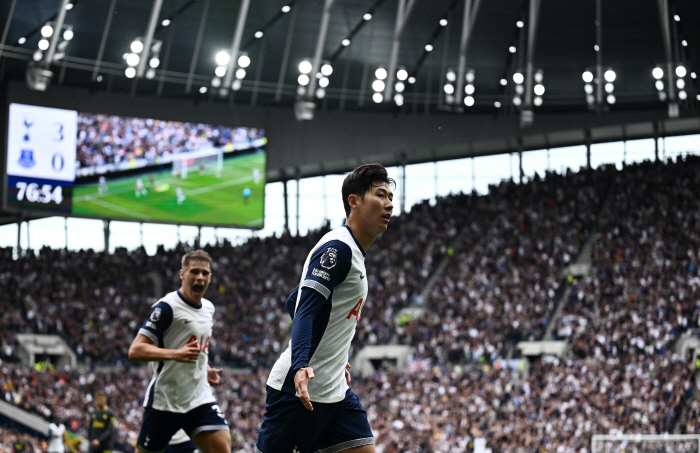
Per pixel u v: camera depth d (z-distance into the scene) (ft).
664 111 117.91
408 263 119.14
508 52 104.88
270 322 118.42
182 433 21.84
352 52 108.17
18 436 83.46
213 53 107.04
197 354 18.98
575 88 114.52
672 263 97.14
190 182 109.81
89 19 96.58
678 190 109.70
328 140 125.90
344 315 13.85
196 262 20.18
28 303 114.11
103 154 105.91
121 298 122.62
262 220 111.86
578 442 77.15
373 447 14.37
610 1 88.94
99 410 35.29
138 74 85.92
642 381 81.66
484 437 83.20
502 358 98.48
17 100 105.29
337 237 13.85
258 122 120.06
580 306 98.84
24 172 100.99
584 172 121.90
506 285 107.96
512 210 121.29
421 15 95.55
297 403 13.65
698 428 73.82
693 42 95.55
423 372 98.27
